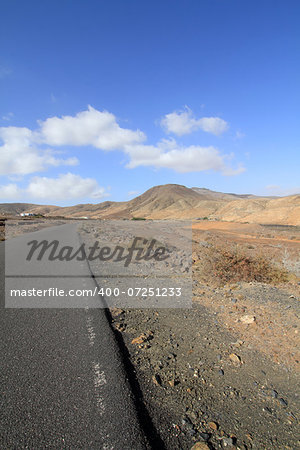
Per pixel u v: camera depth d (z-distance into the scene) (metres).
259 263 7.13
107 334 3.79
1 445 1.93
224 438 2.14
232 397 2.64
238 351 3.48
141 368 3.11
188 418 2.36
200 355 3.40
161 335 3.96
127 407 2.36
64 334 3.80
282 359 3.27
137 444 1.98
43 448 1.91
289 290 6.01
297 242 22.84
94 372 2.87
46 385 2.62
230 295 5.73
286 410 2.47
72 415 2.24
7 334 3.78
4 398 2.43
